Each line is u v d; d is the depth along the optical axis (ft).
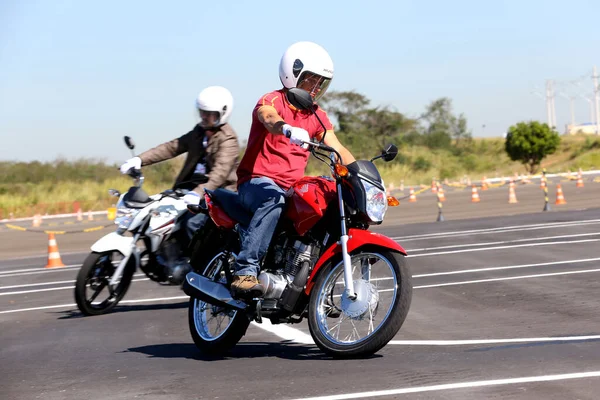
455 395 24.40
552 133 366.02
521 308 42.83
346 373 28.71
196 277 35.50
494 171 406.62
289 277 32.96
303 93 30.73
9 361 35.53
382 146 405.18
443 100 477.36
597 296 45.09
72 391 28.60
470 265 62.95
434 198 185.16
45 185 281.54
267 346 36.35
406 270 30.89
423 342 34.83
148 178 280.92
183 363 33.06
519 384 25.30
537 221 99.86
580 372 26.50
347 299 31.65
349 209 31.48
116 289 50.52
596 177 247.09
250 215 34.24
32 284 69.41
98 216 202.90
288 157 33.71
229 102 48.49
